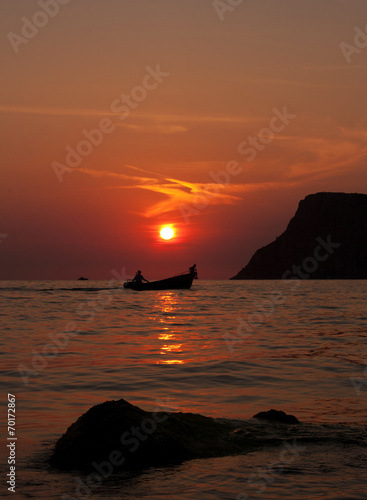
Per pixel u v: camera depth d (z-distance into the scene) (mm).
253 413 8992
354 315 30125
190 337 19766
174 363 14094
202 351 16266
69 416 8844
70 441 6703
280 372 12875
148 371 12961
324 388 11086
